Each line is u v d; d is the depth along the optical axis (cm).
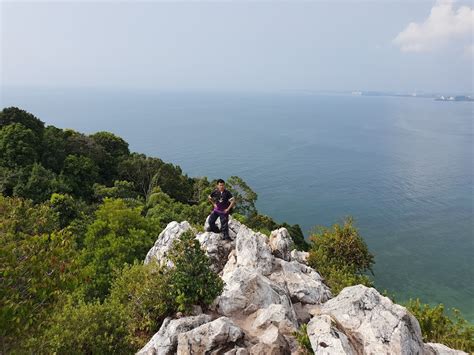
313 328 1164
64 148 6481
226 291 1518
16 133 5512
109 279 2544
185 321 1296
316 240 2548
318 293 1680
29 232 1712
